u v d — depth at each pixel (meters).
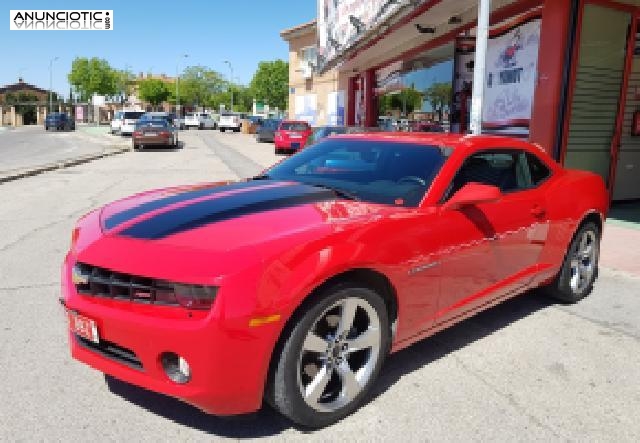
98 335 2.61
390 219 2.96
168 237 2.69
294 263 2.48
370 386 2.96
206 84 104.56
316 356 2.70
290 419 2.67
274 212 2.98
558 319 4.33
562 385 3.27
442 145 3.67
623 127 9.21
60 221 7.87
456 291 3.39
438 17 11.09
